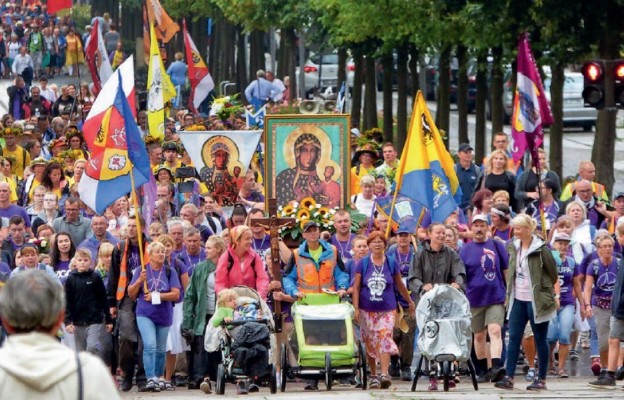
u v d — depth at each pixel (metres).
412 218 52.69
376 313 43.97
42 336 17.11
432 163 52.41
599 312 46.84
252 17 130.62
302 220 52.41
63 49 180.38
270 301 45.78
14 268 49.41
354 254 45.41
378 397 38.00
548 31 77.19
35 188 58.81
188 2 165.38
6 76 178.75
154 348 44.31
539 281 40.94
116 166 51.31
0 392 16.67
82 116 96.88
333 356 41.56
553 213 55.28
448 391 41.09
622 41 77.06
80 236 53.38
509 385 42.12
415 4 89.38
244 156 63.53
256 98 117.19
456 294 41.62
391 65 110.19
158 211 56.38
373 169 62.94
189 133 63.47
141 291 44.44
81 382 16.77
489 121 134.62
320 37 122.38
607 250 46.66
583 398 37.94
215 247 44.38
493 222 49.56
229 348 41.62
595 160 75.88
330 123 58.28
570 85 124.12
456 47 93.69
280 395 40.00
